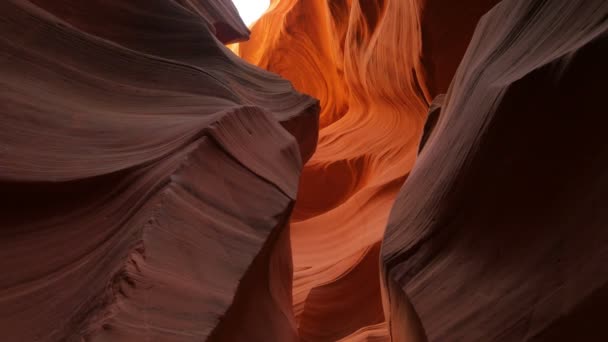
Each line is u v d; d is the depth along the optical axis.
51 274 1.77
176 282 1.75
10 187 1.96
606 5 1.78
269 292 3.04
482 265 2.16
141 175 2.26
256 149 3.22
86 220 2.05
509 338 1.67
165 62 4.10
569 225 1.65
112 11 4.66
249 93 5.59
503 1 3.25
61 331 1.49
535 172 1.88
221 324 1.86
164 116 3.32
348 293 6.31
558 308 1.50
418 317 2.33
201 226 2.11
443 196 2.66
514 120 1.96
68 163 2.21
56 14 4.02
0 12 2.70
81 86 3.04
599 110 1.58
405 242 3.02
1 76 2.41
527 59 2.24
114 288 1.53
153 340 1.50
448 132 3.12
